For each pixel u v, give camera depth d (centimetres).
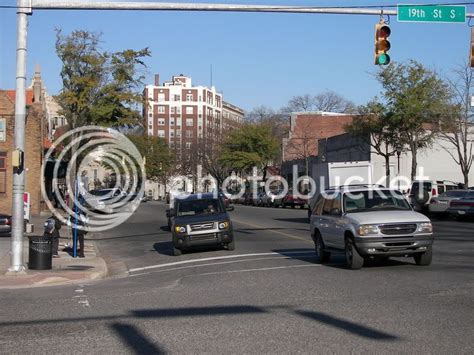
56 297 1215
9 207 3650
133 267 1811
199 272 1548
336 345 726
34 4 1535
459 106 4209
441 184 4034
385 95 4081
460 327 810
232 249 2020
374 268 1453
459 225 2838
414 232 1392
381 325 830
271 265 1595
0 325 905
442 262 1529
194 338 782
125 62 3288
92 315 973
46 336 819
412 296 1052
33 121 3900
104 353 715
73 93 3197
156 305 1055
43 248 1680
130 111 3356
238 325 856
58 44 3200
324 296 1082
